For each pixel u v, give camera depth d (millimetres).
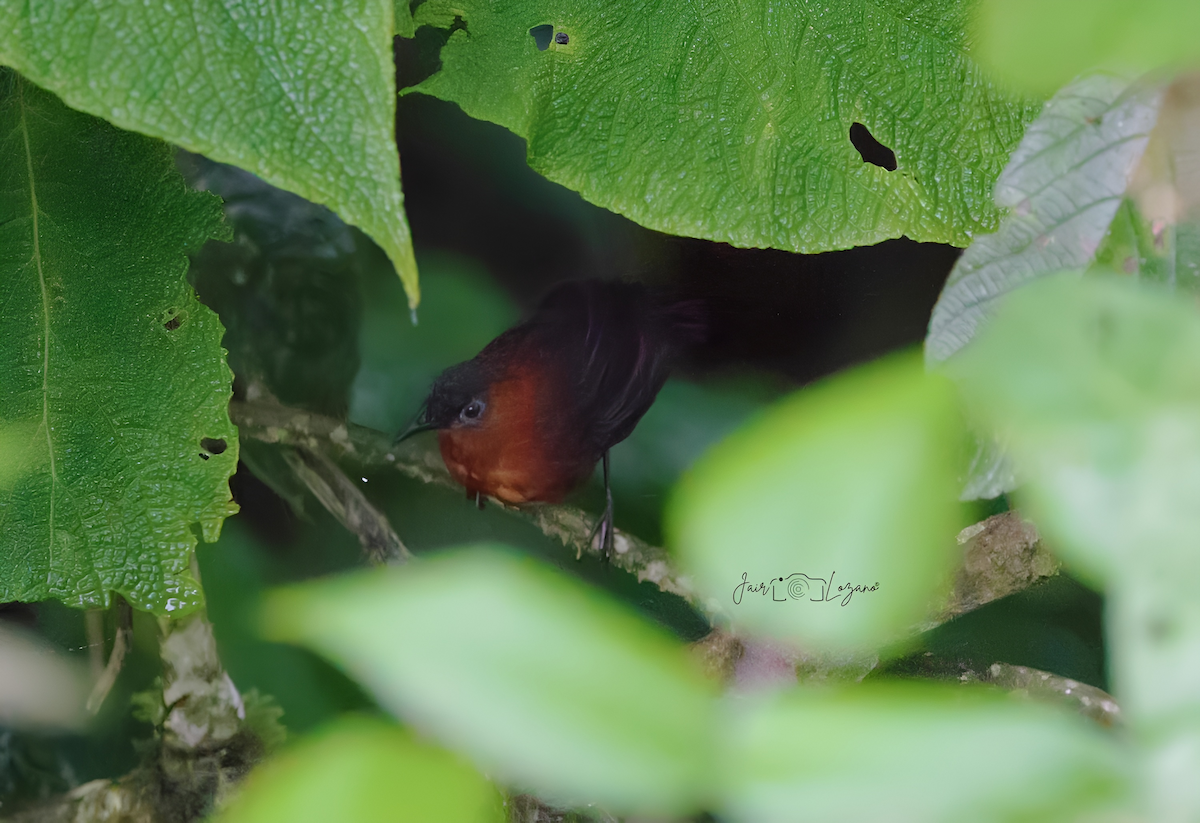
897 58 4586
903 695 1368
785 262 4660
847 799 1180
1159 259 3021
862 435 1266
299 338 4723
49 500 4590
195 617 4648
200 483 4594
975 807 1168
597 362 4684
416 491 4723
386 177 3520
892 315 4656
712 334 4676
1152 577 1224
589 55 4590
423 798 1380
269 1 3592
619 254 4695
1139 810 1172
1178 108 1957
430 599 1225
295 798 1425
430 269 4727
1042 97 4574
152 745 4648
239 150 3514
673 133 4590
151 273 4590
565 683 1206
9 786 4645
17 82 4578
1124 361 1266
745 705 1297
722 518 1259
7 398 4586
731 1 4586
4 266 4586
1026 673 4602
